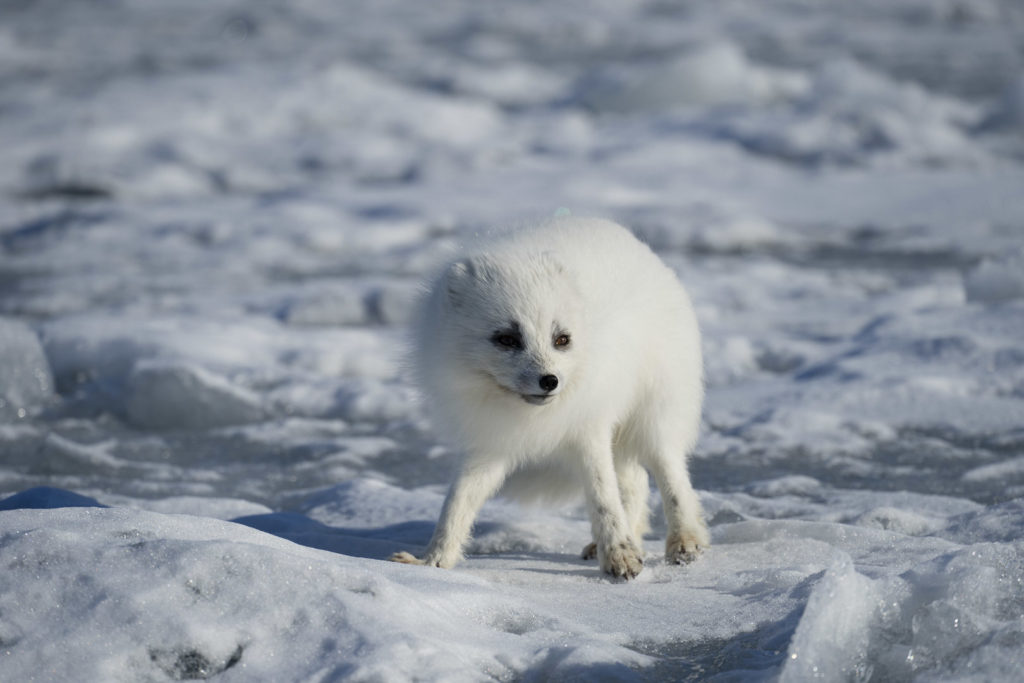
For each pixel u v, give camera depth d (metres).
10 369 20.05
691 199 42.88
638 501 12.28
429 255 33.19
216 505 13.48
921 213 39.28
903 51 98.69
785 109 61.81
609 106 69.94
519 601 8.95
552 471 12.20
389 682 7.14
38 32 119.25
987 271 23.81
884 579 8.16
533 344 10.62
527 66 92.88
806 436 16.59
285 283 30.66
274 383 20.88
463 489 11.19
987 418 16.80
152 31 122.31
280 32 122.44
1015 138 56.25
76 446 16.92
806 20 131.25
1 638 7.60
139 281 31.20
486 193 44.50
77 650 7.50
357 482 14.68
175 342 22.72
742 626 8.82
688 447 12.22
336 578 8.12
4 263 34.62
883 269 30.64
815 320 24.66
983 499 13.41
